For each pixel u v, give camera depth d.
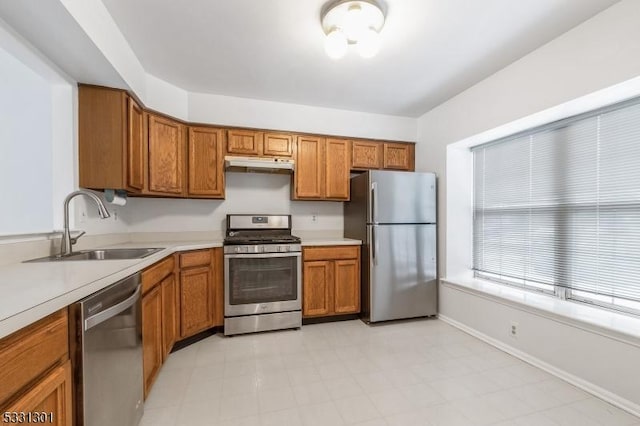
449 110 3.01
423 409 1.62
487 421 1.53
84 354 0.96
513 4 1.64
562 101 1.92
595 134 2.01
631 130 1.82
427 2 1.62
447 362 2.15
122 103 2.01
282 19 1.79
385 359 2.20
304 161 3.16
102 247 2.10
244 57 2.24
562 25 1.83
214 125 2.88
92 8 1.48
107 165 1.97
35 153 1.78
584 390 1.80
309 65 2.36
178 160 2.69
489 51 2.13
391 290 2.94
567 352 1.91
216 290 2.65
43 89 1.82
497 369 2.06
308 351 2.33
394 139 3.51
